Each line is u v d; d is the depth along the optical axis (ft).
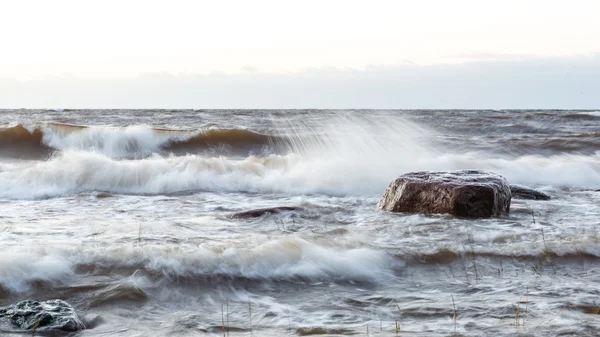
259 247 22.81
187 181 48.75
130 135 75.25
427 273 22.09
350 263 22.25
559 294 19.39
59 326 15.93
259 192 47.16
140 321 16.99
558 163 60.34
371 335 15.47
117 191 46.52
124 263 20.95
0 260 19.92
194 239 25.49
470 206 33.63
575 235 27.32
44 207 37.06
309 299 19.01
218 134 77.46
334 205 38.60
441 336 15.30
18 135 72.95
